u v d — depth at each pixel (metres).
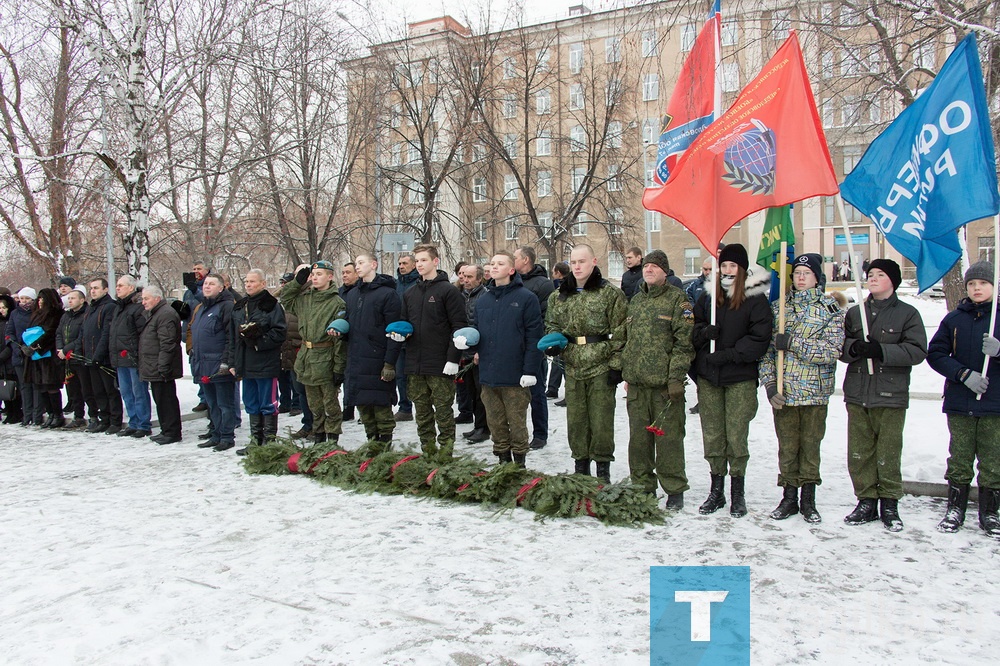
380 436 7.36
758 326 5.04
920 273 5.03
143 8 11.22
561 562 4.43
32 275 27.61
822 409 5.04
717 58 5.84
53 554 4.82
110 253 13.69
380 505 5.78
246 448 7.49
